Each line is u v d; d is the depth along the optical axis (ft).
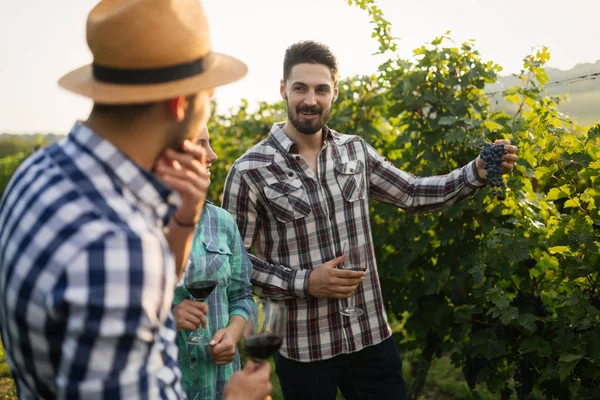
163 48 4.47
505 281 12.59
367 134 16.15
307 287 9.89
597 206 10.87
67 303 3.75
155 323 4.06
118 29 4.39
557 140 11.37
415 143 14.17
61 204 4.02
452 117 13.14
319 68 10.05
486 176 9.73
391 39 14.20
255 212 10.36
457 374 16.24
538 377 12.26
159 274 4.07
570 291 11.06
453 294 13.37
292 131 10.39
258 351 6.26
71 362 3.79
